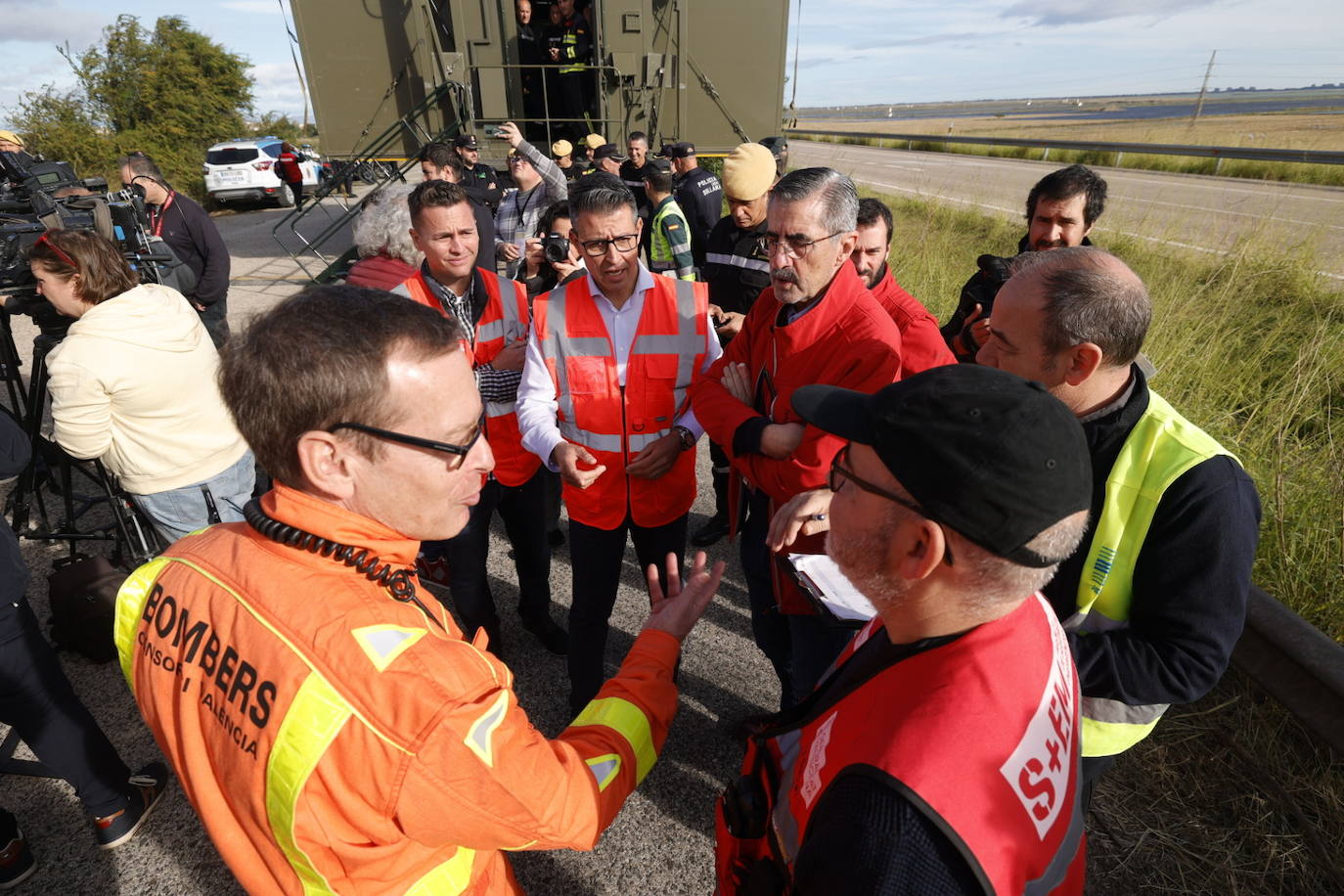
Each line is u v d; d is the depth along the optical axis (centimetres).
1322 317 517
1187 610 118
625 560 343
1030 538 70
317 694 74
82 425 218
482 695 79
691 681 268
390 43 689
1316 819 202
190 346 233
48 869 200
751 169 360
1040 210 259
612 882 197
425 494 84
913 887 62
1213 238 762
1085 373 124
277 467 81
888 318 186
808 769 85
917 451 73
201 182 2069
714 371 219
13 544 175
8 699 180
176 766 89
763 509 216
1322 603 253
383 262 255
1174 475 119
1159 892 189
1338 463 300
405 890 86
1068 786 76
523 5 743
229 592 83
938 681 75
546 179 562
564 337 214
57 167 362
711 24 723
